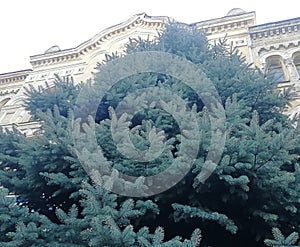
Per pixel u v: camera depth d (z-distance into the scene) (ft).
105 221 15.98
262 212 20.22
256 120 19.69
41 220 18.11
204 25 56.65
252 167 19.38
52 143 23.04
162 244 15.76
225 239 22.72
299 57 50.72
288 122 25.41
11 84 62.59
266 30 54.13
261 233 21.36
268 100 27.09
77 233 17.54
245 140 19.29
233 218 21.95
